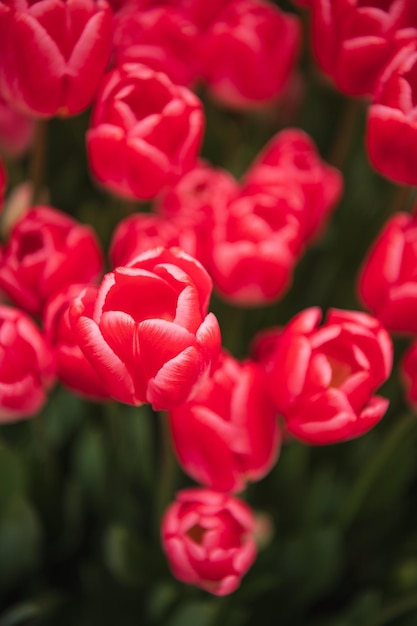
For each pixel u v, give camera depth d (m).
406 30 0.72
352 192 1.00
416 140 0.70
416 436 0.90
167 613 0.85
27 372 0.69
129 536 0.82
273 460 0.71
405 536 0.93
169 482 0.80
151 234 0.72
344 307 0.95
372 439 0.92
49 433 0.91
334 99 1.05
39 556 0.88
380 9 0.73
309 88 1.04
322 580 0.86
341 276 0.96
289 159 0.80
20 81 0.70
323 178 0.81
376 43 0.72
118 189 0.73
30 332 0.68
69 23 0.68
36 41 0.68
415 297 0.71
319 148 1.05
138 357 0.62
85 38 0.68
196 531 0.72
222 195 0.76
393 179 0.73
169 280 0.62
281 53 0.84
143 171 0.71
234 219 0.74
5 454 0.82
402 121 0.69
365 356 0.67
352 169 1.01
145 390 0.63
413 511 0.94
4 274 0.72
